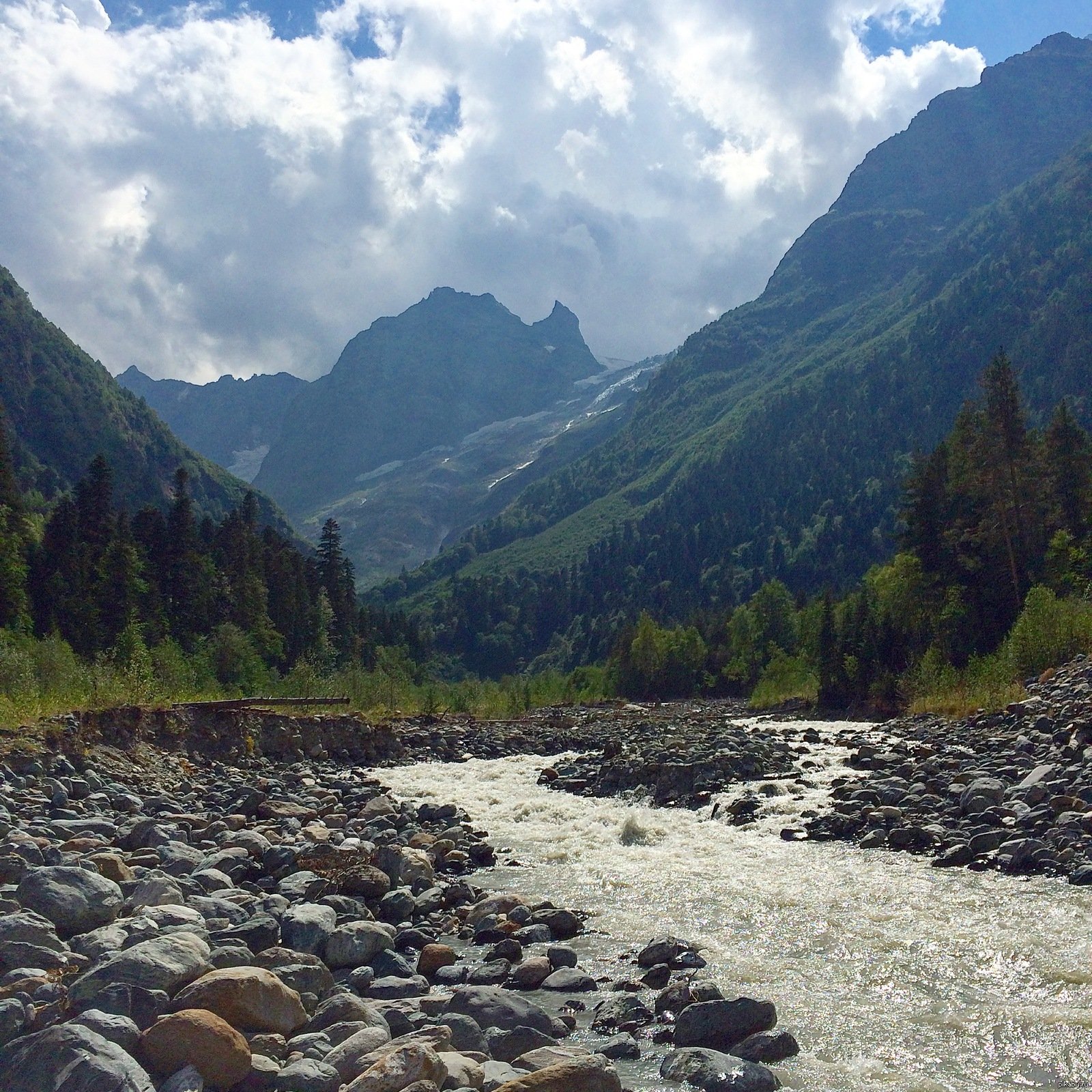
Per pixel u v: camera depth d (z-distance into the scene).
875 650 51.78
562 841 18.20
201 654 64.06
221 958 9.04
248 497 115.25
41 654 34.03
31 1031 7.40
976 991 9.40
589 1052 7.86
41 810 16.59
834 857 15.43
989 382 57.88
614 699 97.12
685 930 12.05
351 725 34.53
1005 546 55.31
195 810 19.86
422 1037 7.76
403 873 14.84
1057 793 16.45
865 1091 7.43
